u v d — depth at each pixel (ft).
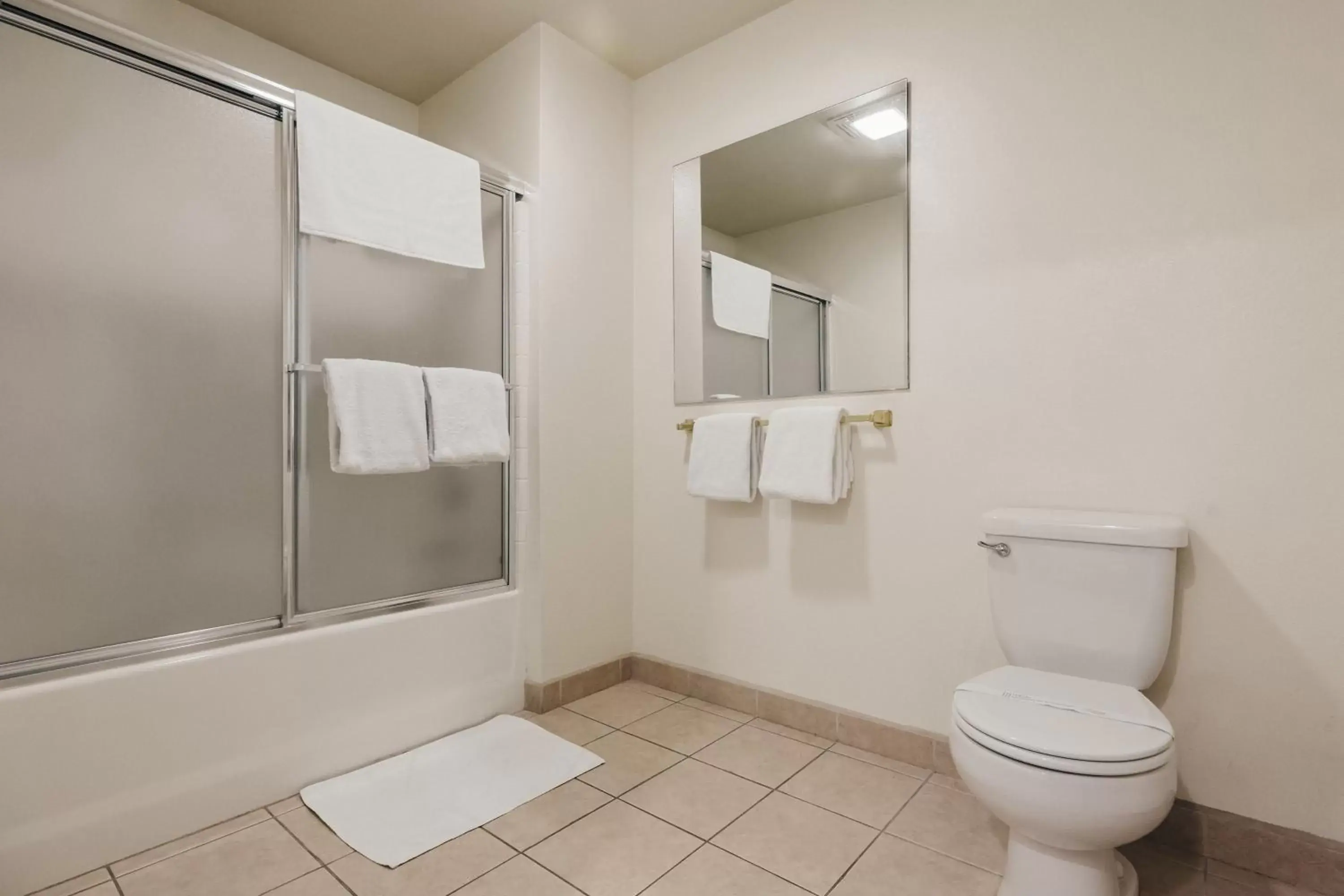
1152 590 4.61
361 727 6.01
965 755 4.02
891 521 6.40
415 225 6.16
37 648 4.46
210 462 5.19
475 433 6.33
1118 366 5.23
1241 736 4.73
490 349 7.17
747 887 4.45
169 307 4.98
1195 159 4.94
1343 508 4.42
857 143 6.66
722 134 7.72
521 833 5.07
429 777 5.87
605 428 8.17
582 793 5.65
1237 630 4.75
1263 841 4.63
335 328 5.89
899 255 6.36
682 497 8.08
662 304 8.30
